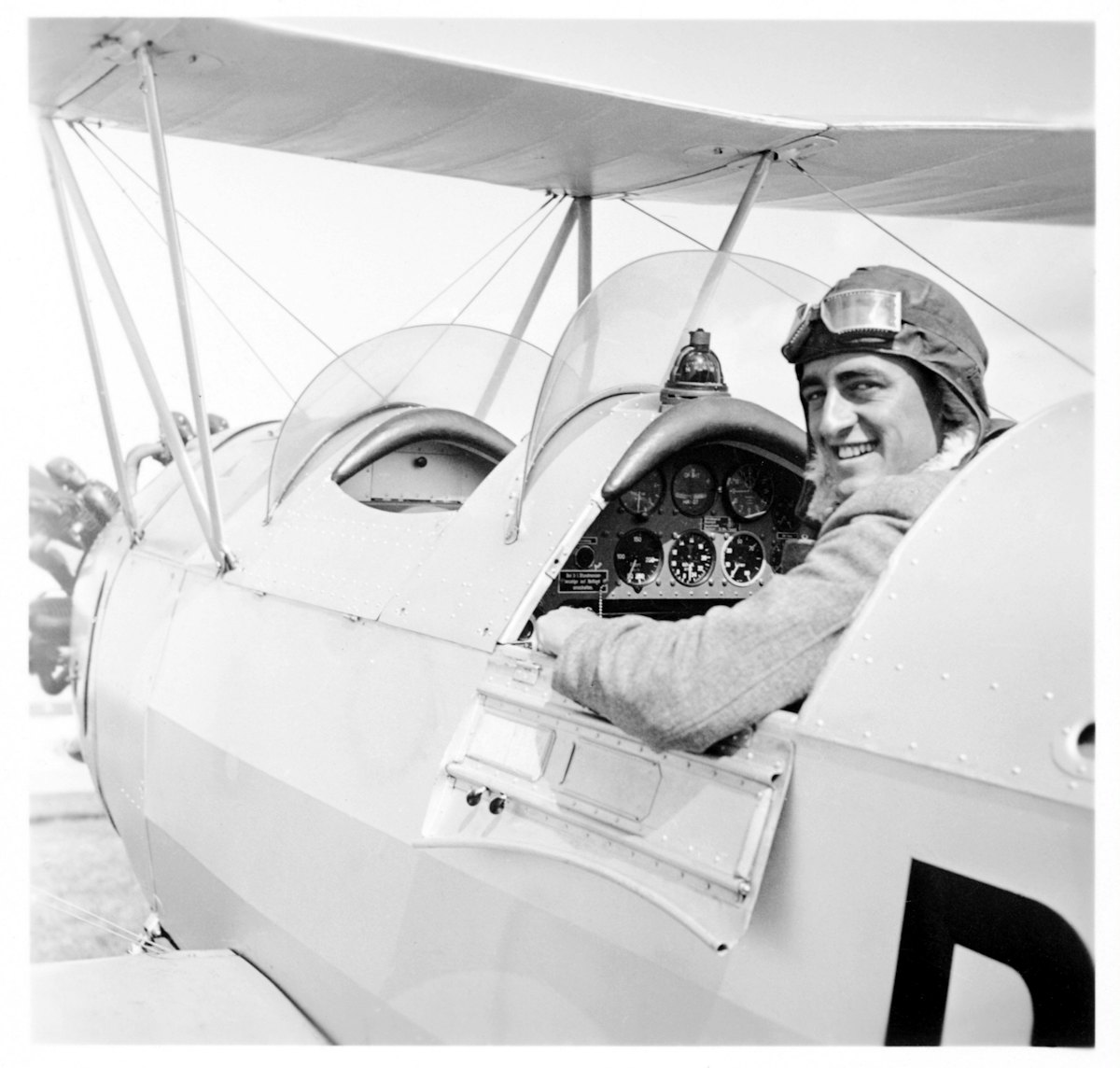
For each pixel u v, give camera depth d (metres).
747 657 1.62
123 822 3.39
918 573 1.59
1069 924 1.32
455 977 2.01
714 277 2.51
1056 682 1.40
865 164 4.03
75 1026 2.33
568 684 1.83
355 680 2.45
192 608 3.17
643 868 1.70
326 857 2.36
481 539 2.45
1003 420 2.16
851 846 1.51
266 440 4.00
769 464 2.71
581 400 2.49
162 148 2.85
